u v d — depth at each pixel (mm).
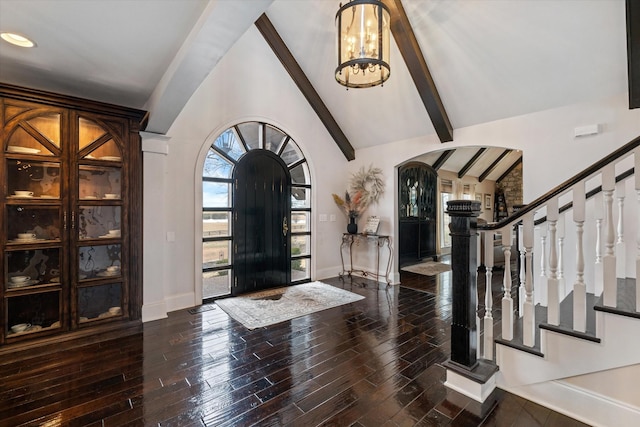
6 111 2568
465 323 2072
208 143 4016
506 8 2820
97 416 1835
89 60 2484
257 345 2791
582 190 1801
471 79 3584
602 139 3031
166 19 1992
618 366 1684
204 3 1854
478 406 1927
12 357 2541
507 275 2098
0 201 2561
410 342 2855
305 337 2967
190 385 2160
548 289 1929
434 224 7863
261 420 1806
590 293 2830
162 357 2564
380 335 3014
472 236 2072
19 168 2680
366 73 3029
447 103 4027
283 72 4805
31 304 2742
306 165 5266
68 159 2857
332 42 4023
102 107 3004
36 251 2750
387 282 5090
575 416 1826
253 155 4523
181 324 3277
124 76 2756
